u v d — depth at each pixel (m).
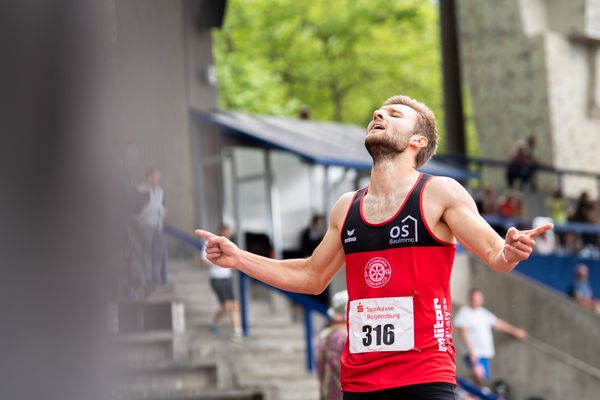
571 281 48.44
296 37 90.81
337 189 45.81
